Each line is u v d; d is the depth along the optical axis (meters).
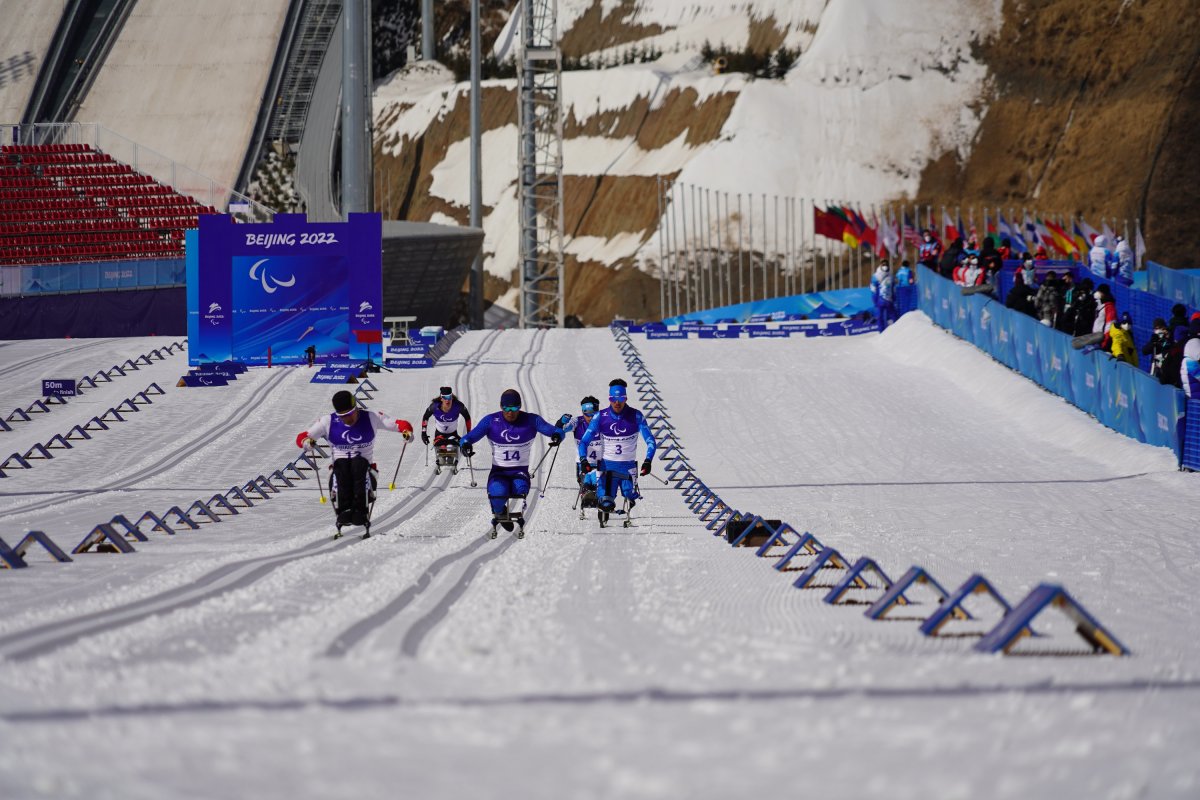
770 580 32.03
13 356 118.12
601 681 17.34
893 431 80.94
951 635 22.88
